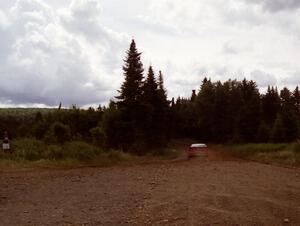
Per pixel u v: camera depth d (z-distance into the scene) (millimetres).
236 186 14633
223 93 93562
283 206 11000
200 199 11945
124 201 11750
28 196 12633
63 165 24266
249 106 69875
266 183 15633
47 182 15945
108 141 44156
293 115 59531
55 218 9633
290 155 32906
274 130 58312
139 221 9352
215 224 9039
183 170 21656
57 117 57156
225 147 68812
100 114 56875
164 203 11391
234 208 10656
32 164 23578
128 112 46781
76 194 13023
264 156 36375
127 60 47656
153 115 52156
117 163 28188
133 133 44844
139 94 47312
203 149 39906
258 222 9234
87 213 10172
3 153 25906
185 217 9688
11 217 9734
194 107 100812
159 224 9070
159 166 25234
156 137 51125
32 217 9734
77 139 36344
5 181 16125
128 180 16781
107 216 9836
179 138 100062
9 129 53125
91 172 20203
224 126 92375
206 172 20312
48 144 30766
